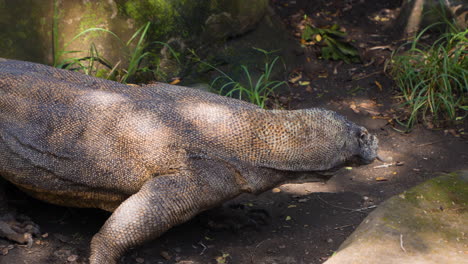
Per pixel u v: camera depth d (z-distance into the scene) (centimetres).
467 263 332
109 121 373
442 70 637
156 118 372
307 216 449
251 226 427
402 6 795
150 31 603
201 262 380
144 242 353
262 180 383
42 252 371
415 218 383
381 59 725
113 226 345
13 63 413
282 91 657
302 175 400
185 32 627
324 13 828
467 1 755
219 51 657
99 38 571
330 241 409
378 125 605
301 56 717
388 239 357
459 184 430
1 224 381
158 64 608
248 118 381
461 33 653
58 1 542
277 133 382
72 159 370
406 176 518
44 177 376
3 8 509
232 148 375
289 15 811
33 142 373
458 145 567
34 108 379
